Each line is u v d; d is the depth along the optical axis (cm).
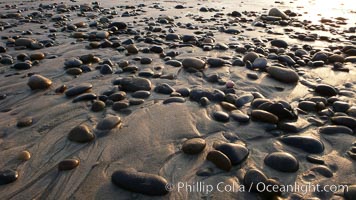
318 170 196
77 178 190
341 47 520
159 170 198
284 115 261
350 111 268
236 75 373
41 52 481
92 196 176
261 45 528
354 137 232
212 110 280
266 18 798
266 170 196
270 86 341
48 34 611
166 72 384
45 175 193
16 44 511
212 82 351
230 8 1045
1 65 412
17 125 254
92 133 236
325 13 950
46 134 240
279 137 235
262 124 254
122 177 182
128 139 232
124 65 405
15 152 216
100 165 203
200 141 220
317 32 664
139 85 323
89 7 973
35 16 824
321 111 274
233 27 696
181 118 264
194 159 209
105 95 306
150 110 278
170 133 241
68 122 259
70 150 219
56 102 298
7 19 770
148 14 880
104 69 384
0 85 342
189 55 464
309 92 326
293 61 424
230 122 259
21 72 387
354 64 427
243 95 304
